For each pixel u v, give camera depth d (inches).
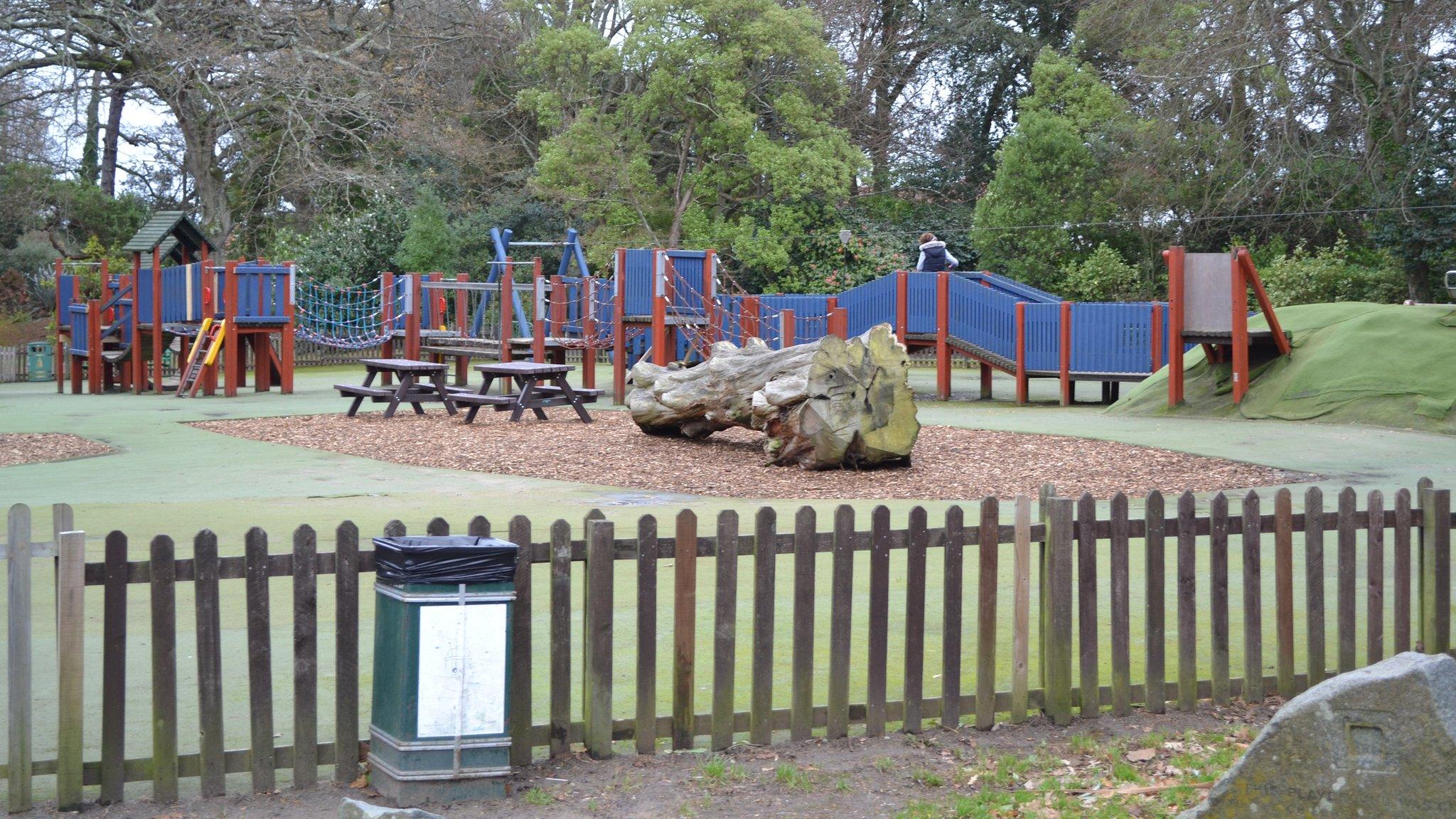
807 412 551.2
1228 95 1252.5
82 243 1831.9
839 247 1632.6
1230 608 296.8
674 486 517.7
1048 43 1905.8
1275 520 238.7
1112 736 221.1
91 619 279.4
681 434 663.1
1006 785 198.4
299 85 1481.3
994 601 223.9
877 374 553.0
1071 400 1000.2
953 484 519.5
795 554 213.2
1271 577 326.6
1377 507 245.3
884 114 1955.0
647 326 979.3
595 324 1037.8
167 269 1081.4
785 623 280.2
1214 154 1382.9
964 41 1884.8
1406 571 248.1
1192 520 232.7
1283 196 1311.5
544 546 205.9
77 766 185.2
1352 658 242.7
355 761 197.5
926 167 1907.0
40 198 1724.9
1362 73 1142.3
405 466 591.2
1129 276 1499.8
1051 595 227.3
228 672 243.3
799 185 1572.3
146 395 1076.5
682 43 1537.9
